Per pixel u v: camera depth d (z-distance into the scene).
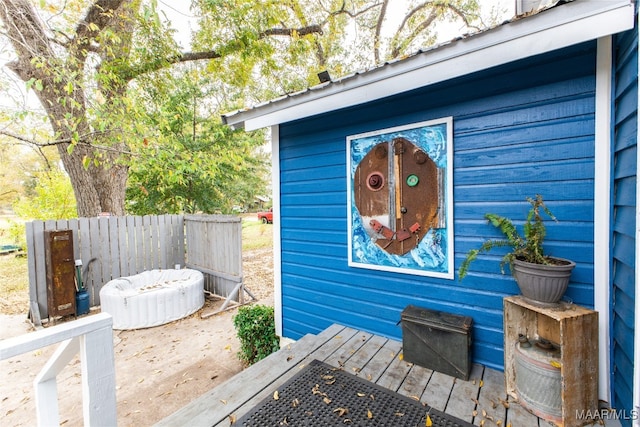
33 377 2.94
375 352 2.22
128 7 5.44
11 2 3.95
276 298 3.27
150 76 6.41
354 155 2.62
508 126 1.93
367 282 2.60
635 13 1.29
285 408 1.60
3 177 9.93
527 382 1.58
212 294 5.52
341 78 2.18
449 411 1.57
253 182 10.64
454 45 1.73
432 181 2.22
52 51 4.29
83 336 1.18
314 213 2.94
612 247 1.62
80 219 4.70
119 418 2.31
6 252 9.12
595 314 1.52
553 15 1.44
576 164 1.72
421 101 2.25
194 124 8.14
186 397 2.59
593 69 1.67
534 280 1.57
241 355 3.18
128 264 5.24
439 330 1.94
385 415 1.54
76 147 5.40
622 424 1.45
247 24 6.70
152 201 8.12
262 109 2.73
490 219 1.87
